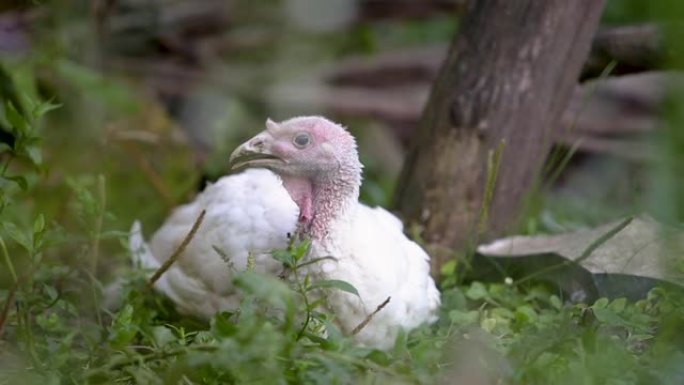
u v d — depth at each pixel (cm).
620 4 1565
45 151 1230
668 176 984
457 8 1869
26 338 801
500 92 1051
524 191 1079
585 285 934
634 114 1766
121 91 1270
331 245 861
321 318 773
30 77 1190
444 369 775
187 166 1327
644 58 1076
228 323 701
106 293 953
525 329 846
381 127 1744
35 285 907
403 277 886
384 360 706
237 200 949
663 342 772
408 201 1080
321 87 1772
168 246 980
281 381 666
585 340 743
